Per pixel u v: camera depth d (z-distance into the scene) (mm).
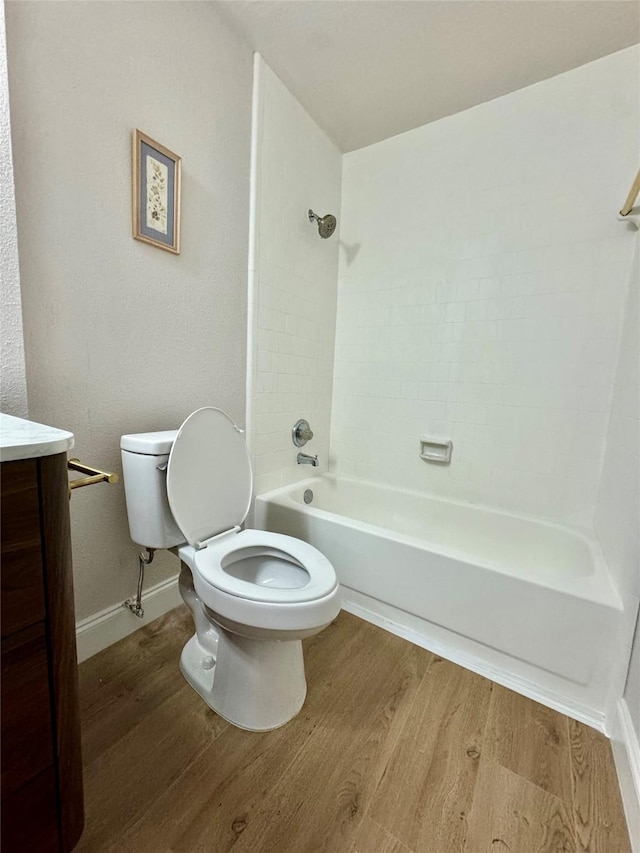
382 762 936
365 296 2152
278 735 998
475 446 1873
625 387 1351
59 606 635
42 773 630
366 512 2139
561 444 1664
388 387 2119
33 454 579
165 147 1252
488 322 1795
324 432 2289
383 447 2164
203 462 1218
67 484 653
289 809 821
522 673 1188
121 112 1125
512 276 1721
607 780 914
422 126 1897
